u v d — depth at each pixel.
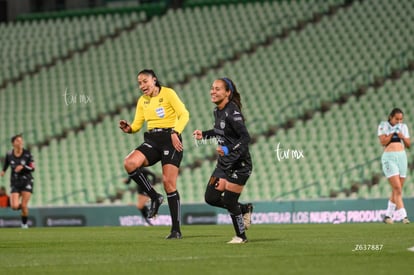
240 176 35.06
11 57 118.94
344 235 42.81
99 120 102.81
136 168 38.28
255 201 67.44
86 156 94.62
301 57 101.75
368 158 81.38
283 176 82.12
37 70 115.12
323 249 32.50
